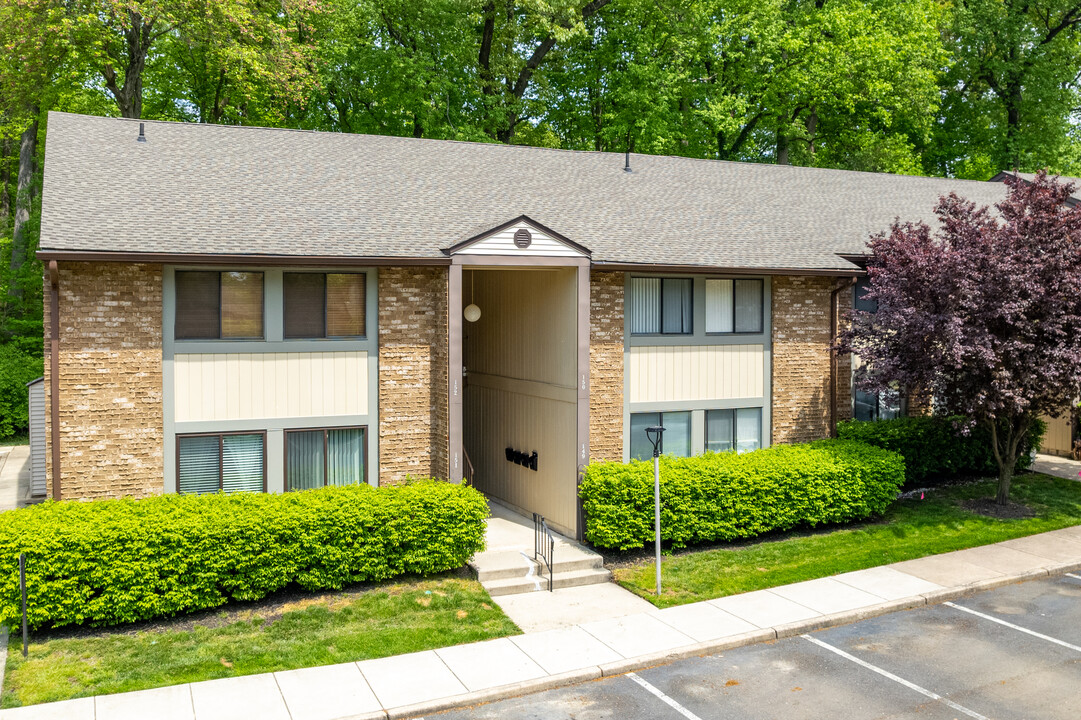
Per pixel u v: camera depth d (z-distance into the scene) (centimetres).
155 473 1454
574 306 1659
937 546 1653
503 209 1861
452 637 1221
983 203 2569
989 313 1662
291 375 1545
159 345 1448
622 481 1560
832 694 1066
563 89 3903
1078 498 1984
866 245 1930
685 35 3481
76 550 1177
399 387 1628
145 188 1625
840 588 1434
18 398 2892
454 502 1424
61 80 3038
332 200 1745
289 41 2919
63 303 1383
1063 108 3962
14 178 4041
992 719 995
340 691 1055
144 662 1120
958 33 4034
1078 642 1223
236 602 1320
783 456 1755
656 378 1819
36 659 1122
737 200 2270
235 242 1467
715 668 1152
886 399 2002
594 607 1362
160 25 2908
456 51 3391
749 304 1927
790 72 3488
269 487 1538
